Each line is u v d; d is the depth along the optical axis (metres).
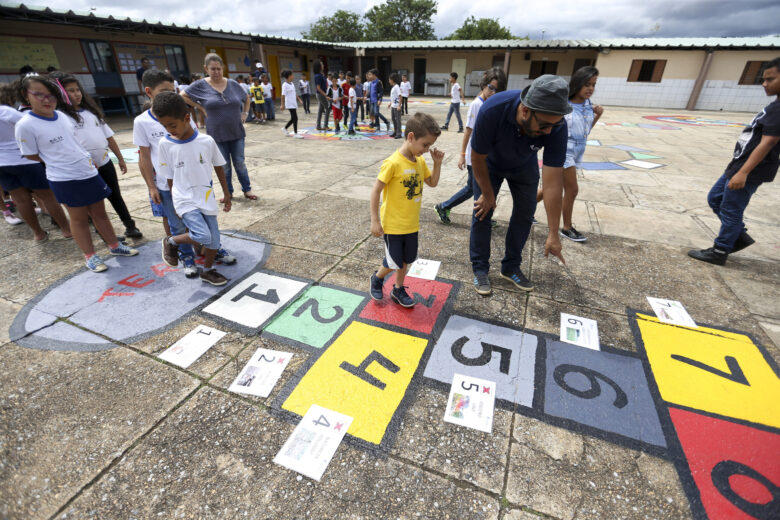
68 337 2.35
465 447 1.70
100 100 12.96
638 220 4.28
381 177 2.21
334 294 2.80
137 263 3.25
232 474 1.58
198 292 2.83
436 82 25.31
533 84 1.96
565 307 2.68
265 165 6.66
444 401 1.92
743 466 1.61
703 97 19.36
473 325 2.48
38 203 4.61
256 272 3.10
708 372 2.11
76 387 1.99
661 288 2.93
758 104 18.48
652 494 1.51
